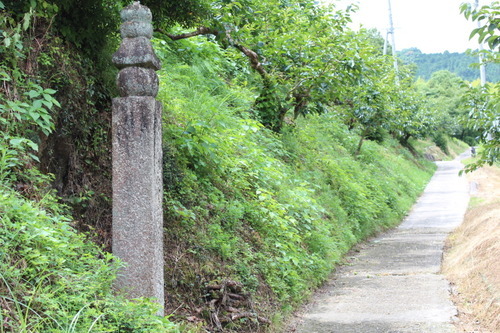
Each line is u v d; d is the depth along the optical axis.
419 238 12.12
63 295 2.83
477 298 6.09
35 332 2.53
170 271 4.66
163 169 5.34
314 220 8.97
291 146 11.46
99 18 4.64
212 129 6.40
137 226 3.53
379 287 7.29
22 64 3.94
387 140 29.72
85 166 4.52
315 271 7.56
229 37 8.33
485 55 6.01
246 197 7.21
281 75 9.84
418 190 23.03
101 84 4.85
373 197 14.93
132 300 3.46
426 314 5.74
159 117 3.70
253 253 6.09
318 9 10.12
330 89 9.84
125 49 3.62
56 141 4.19
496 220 9.75
